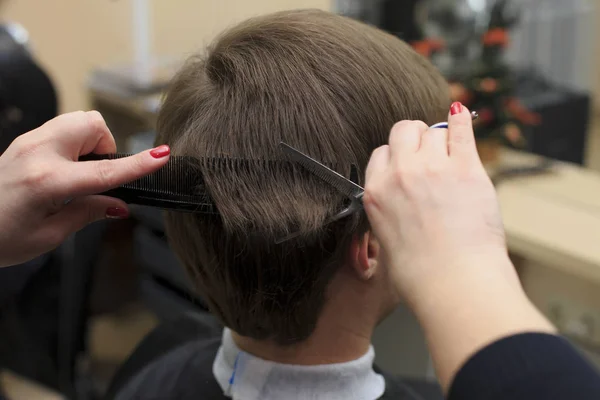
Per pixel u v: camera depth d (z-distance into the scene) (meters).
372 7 1.31
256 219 0.51
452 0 1.17
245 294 0.57
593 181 1.12
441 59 1.17
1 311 1.12
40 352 1.15
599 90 1.15
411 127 0.45
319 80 0.52
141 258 1.30
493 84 1.14
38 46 1.56
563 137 1.18
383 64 0.54
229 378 0.62
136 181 0.50
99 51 1.63
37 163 0.51
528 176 1.14
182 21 1.54
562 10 1.17
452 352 0.36
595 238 0.94
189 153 0.52
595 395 0.33
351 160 0.51
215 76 0.55
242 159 0.51
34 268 1.01
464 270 0.37
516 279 0.38
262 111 0.51
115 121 1.59
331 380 0.59
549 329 0.36
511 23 1.17
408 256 0.39
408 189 0.40
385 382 0.66
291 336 0.58
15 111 1.03
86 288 1.10
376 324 0.62
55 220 0.55
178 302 1.23
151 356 0.83
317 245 0.53
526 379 0.34
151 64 1.53
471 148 0.42
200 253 0.59
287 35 0.54
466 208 0.39
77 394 1.21
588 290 0.99
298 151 0.49
